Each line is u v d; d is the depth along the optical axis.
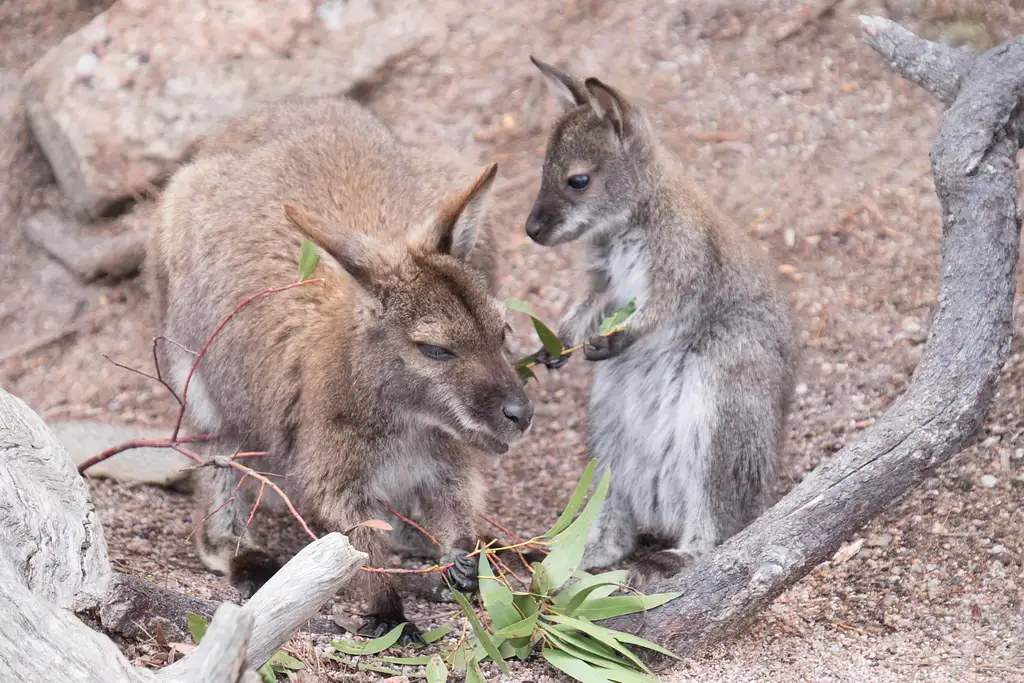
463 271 8.85
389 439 9.20
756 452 10.55
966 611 9.12
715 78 16.39
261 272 10.12
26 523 7.07
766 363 10.72
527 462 12.77
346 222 10.00
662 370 11.04
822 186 14.96
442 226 8.95
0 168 16.80
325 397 9.14
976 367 8.41
